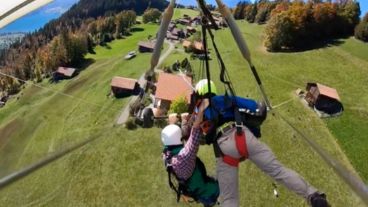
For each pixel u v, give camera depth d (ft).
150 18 647.56
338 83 319.68
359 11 407.23
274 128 241.35
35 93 395.55
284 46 390.63
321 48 381.81
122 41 551.18
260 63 357.41
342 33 405.39
